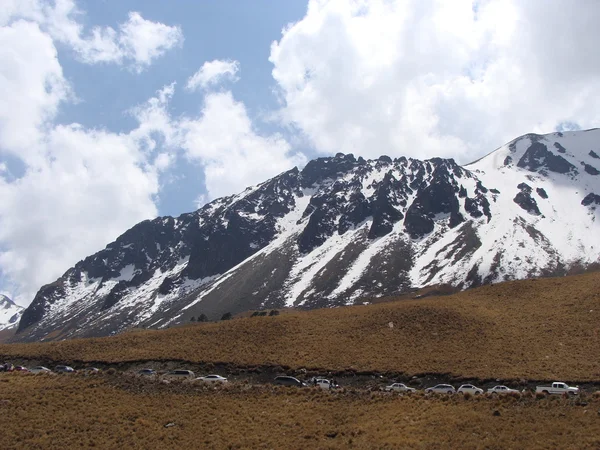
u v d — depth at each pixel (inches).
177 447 2034.9
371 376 3129.9
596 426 1883.6
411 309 4131.4
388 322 3912.4
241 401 2568.9
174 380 2945.4
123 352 3708.2
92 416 2346.2
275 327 3998.5
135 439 2111.2
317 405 2469.2
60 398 2586.1
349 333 3799.2
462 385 2748.5
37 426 2231.8
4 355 3848.4
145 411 2418.8
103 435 2153.1
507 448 1784.0
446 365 3137.3
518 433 1889.8
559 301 4101.9
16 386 2783.0
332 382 3009.4
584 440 1779.0
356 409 2374.5
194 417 2352.4
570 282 4539.9
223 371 3341.5
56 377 2992.1
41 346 4015.8
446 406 2285.9
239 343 3740.2
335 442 1995.6
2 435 2144.4
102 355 3683.6
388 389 2824.8
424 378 3029.0
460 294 4756.4
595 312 3708.2
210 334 3969.0
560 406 2146.9
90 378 2950.3
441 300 4468.5
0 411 2388.0
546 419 2003.0
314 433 2111.2
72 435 2145.7
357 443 1958.7
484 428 1971.0
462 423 2037.4
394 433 2020.2
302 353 3494.1
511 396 2299.5
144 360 3540.8
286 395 2647.6
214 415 2372.0
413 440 1924.2
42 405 2481.5
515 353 3228.3
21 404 2482.8
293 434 2114.9
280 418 2308.1
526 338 3464.6
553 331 3523.6
